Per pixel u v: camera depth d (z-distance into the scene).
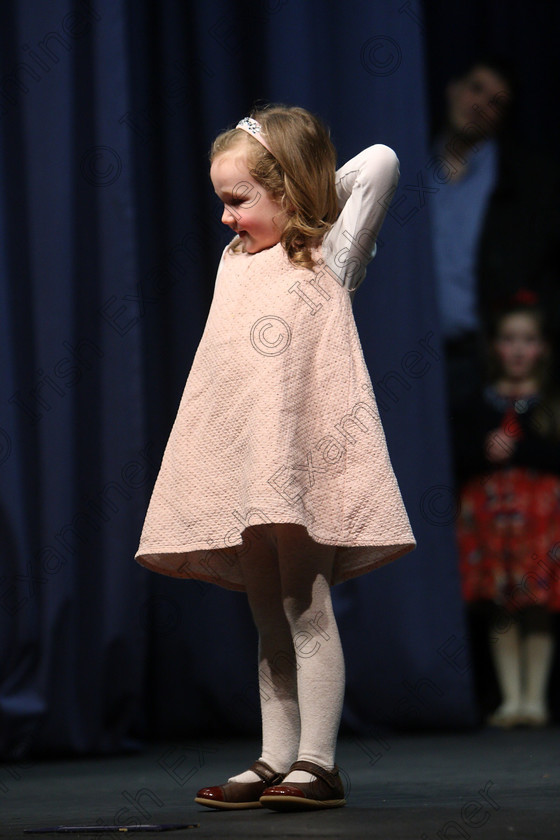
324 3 7.30
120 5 6.71
